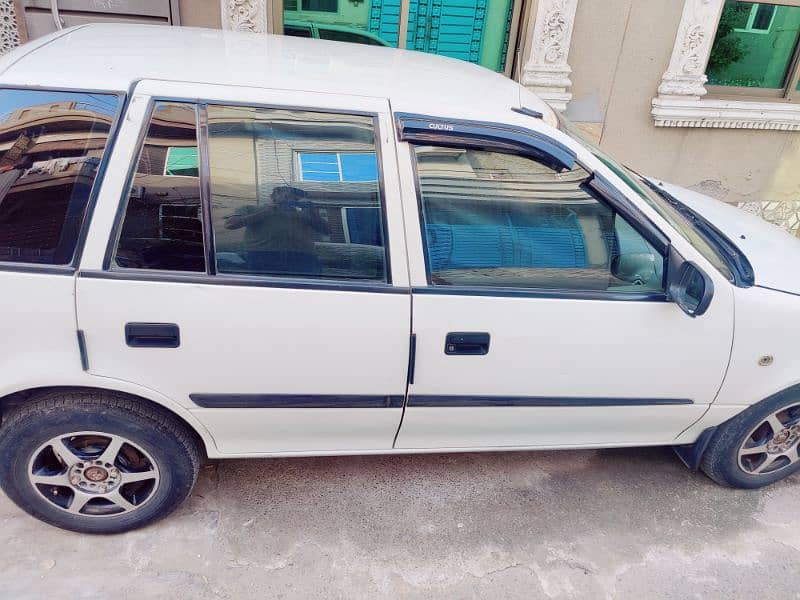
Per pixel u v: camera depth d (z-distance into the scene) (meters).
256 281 1.97
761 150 5.54
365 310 2.03
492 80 2.53
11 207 1.84
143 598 2.10
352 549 2.36
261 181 1.97
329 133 1.99
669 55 5.02
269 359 2.04
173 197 1.91
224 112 1.92
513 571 2.33
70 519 2.24
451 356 2.14
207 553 2.29
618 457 2.96
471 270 2.13
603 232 2.22
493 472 2.79
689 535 2.55
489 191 2.11
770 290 2.33
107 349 1.93
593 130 5.23
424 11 4.93
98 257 1.87
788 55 5.47
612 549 2.46
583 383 2.29
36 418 2.00
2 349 1.89
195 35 2.48
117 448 2.13
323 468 2.72
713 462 2.65
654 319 2.21
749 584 2.36
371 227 2.04
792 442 2.68
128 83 1.89
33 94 1.87
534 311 2.13
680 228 2.33
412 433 2.35
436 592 2.22
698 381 2.36
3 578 2.12
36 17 4.24
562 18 4.68
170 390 2.03
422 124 2.01
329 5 4.82
